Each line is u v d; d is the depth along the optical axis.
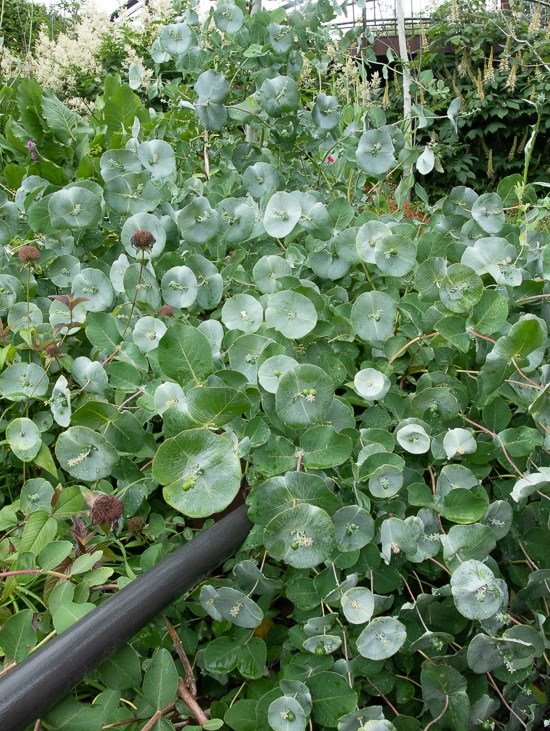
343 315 0.94
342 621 0.75
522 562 0.85
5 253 1.15
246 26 1.35
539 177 4.77
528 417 0.90
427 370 0.95
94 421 0.78
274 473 0.71
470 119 4.61
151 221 1.03
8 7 4.72
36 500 0.84
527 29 4.75
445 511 0.73
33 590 0.79
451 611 0.74
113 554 0.76
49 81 3.43
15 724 0.48
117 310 1.00
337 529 0.70
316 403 0.71
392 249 0.94
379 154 1.20
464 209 1.21
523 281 0.97
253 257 1.17
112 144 1.64
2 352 0.93
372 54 1.76
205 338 0.72
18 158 1.90
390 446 0.78
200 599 0.71
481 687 0.77
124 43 3.89
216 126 1.27
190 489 0.60
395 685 0.78
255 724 0.68
